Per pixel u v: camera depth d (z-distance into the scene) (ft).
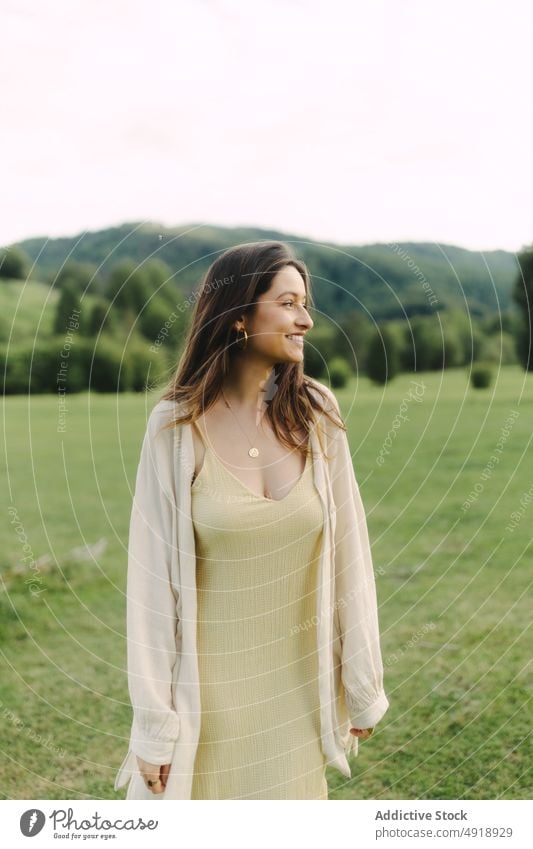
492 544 24.17
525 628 16.96
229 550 7.02
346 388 51.52
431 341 52.44
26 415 50.06
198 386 7.04
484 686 14.29
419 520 27.81
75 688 15.24
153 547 7.02
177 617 7.08
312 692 7.32
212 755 7.10
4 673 15.89
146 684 6.82
